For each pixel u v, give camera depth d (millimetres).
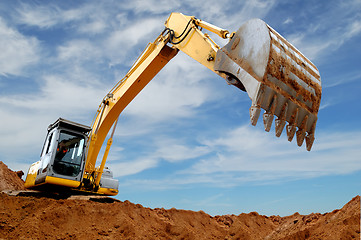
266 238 11312
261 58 5605
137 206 10555
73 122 9875
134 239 8062
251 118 5387
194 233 10336
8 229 7531
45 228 7789
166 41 8859
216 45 7160
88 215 8812
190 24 7996
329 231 7973
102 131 11414
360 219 7520
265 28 5695
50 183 9180
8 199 8828
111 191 11750
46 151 10070
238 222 12398
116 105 10820
